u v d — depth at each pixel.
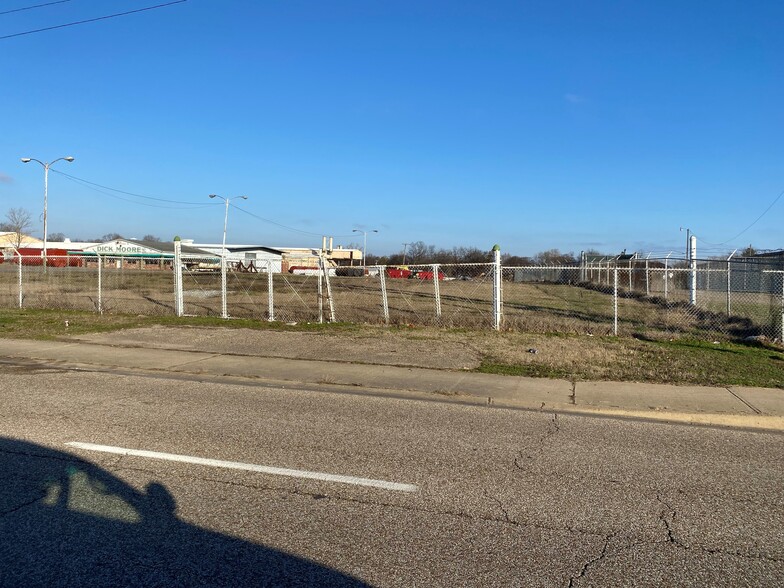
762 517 4.66
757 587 3.64
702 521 4.56
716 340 14.27
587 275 47.94
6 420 7.05
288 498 4.83
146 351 12.35
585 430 7.12
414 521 4.45
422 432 6.84
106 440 6.26
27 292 26.95
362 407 8.04
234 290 34.03
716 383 9.60
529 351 12.43
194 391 8.88
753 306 24.14
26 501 4.66
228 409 7.76
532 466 5.74
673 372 10.41
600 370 10.55
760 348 13.12
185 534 4.16
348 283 43.50
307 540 4.11
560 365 10.99
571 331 15.46
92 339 13.80
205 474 5.32
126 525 4.29
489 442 6.51
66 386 9.12
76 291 28.97
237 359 11.55
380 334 14.67
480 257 66.56
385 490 5.04
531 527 4.39
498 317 15.90
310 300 27.11
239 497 4.83
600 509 4.74
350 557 3.89
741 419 7.68
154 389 8.97
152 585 3.52
